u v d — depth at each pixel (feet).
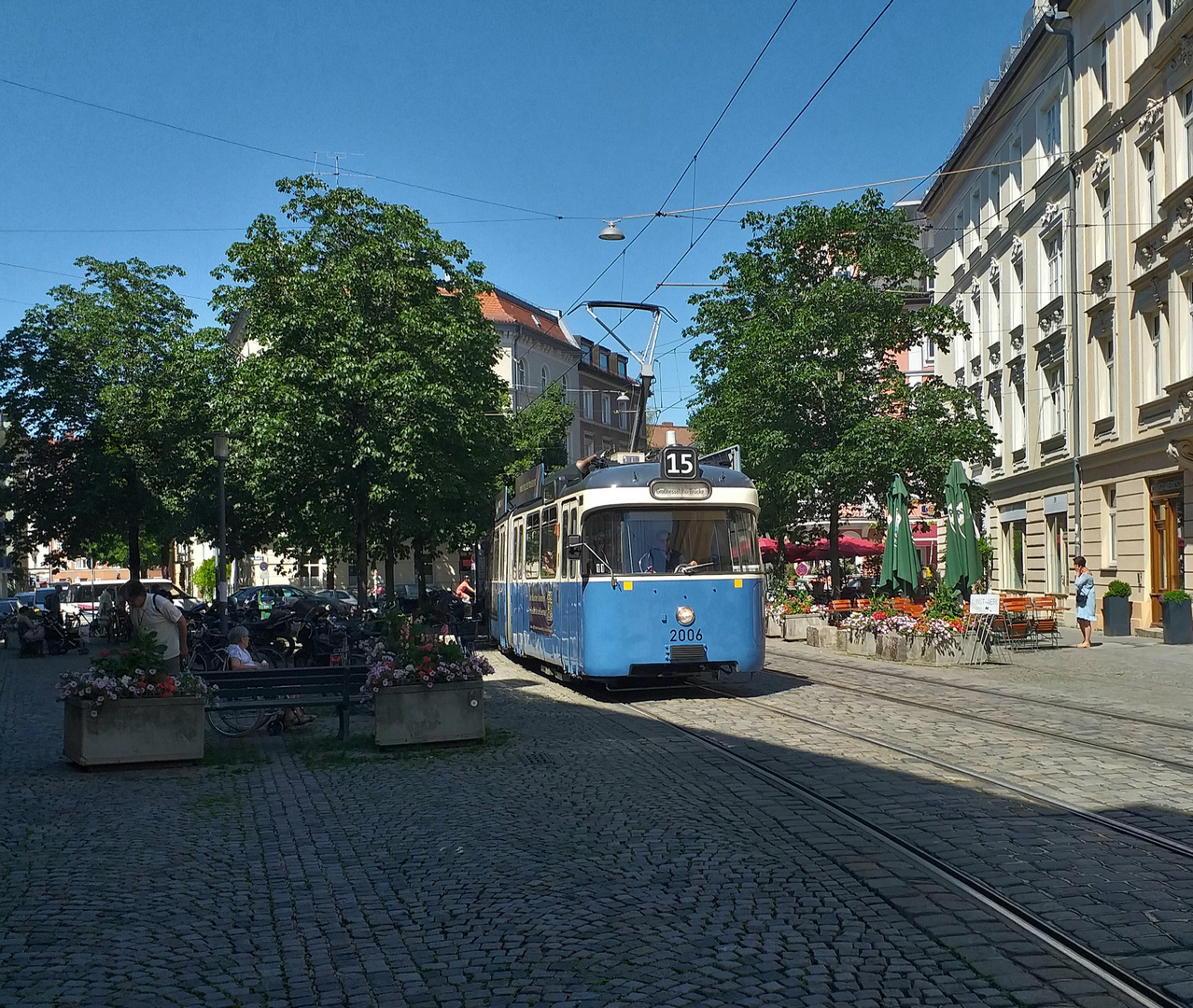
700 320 106.22
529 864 23.26
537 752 36.58
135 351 121.29
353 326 83.66
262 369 85.15
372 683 37.83
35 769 35.47
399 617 40.60
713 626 51.39
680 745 37.58
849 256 102.73
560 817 27.48
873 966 16.89
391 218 87.15
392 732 37.70
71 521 119.55
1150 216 85.97
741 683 56.85
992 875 21.44
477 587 108.06
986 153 126.11
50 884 22.22
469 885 21.94
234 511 122.01
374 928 19.47
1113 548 94.89
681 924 19.10
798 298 102.22
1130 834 24.27
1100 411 95.66
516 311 220.84
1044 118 107.45
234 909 20.61
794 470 97.96
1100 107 93.61
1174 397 79.41
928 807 27.35
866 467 96.27
